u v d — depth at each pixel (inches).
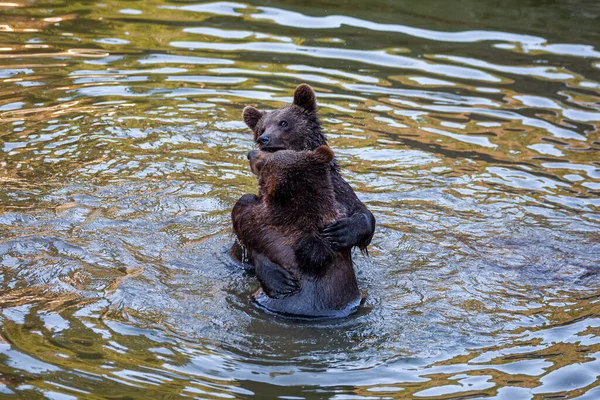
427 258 439.8
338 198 426.3
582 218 488.1
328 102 644.7
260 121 488.4
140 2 875.4
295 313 374.0
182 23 810.8
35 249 421.4
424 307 387.9
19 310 362.0
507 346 353.1
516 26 819.4
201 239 449.4
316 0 881.5
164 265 417.7
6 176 507.5
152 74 691.4
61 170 522.6
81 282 391.9
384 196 511.2
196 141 582.9
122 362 326.0
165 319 364.2
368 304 390.0
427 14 847.1
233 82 678.5
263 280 376.5
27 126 585.6
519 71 713.0
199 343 346.6
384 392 315.0
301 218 377.7
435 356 344.5
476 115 633.0
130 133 587.5
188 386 312.2
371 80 688.4
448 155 569.9
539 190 522.6
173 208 484.1
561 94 669.9
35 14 828.6
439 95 664.4
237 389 312.7
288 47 752.3
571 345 353.7
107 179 515.5
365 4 872.3
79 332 346.6
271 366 331.9
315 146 482.0
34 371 315.3
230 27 799.7
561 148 581.3
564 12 859.4
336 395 311.6
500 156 569.0
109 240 437.4
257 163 397.1
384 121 619.2
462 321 375.2
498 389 317.7
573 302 396.2
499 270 429.1
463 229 474.0
